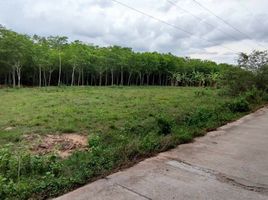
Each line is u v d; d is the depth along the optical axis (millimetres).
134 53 66625
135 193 4004
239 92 18359
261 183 4641
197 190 4223
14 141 7602
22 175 4586
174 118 9078
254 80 18609
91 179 4395
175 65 75500
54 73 57969
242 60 21078
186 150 6328
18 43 41469
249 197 4090
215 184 4496
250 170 5238
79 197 3812
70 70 56375
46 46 53031
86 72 59000
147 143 6148
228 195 4117
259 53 22547
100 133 8547
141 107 15133
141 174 4707
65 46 58375
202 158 5797
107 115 11992
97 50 63375
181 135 7152
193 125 8727
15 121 10445
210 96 20797
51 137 8172
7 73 47781
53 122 10344
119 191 4039
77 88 35406
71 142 7551
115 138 7227
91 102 17625
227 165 5445
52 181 4078
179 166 5219
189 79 73688
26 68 50594
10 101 17766
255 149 6719
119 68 62562
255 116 11883
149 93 27266
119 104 16641
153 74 74875
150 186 4258
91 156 5344
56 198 3756
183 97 21750
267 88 18641
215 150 6465
